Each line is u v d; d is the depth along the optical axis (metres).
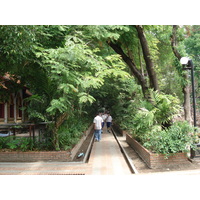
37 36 7.84
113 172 6.18
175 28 11.43
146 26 11.65
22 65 8.44
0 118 15.16
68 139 9.56
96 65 7.55
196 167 6.46
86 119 19.08
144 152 7.51
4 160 7.89
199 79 22.94
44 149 8.50
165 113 9.15
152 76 12.00
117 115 19.39
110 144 12.12
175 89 19.61
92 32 8.92
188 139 6.92
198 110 21.56
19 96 17.88
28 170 6.51
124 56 12.68
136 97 17.31
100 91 18.83
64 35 8.85
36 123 9.61
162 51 17.22
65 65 7.16
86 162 8.14
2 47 6.82
